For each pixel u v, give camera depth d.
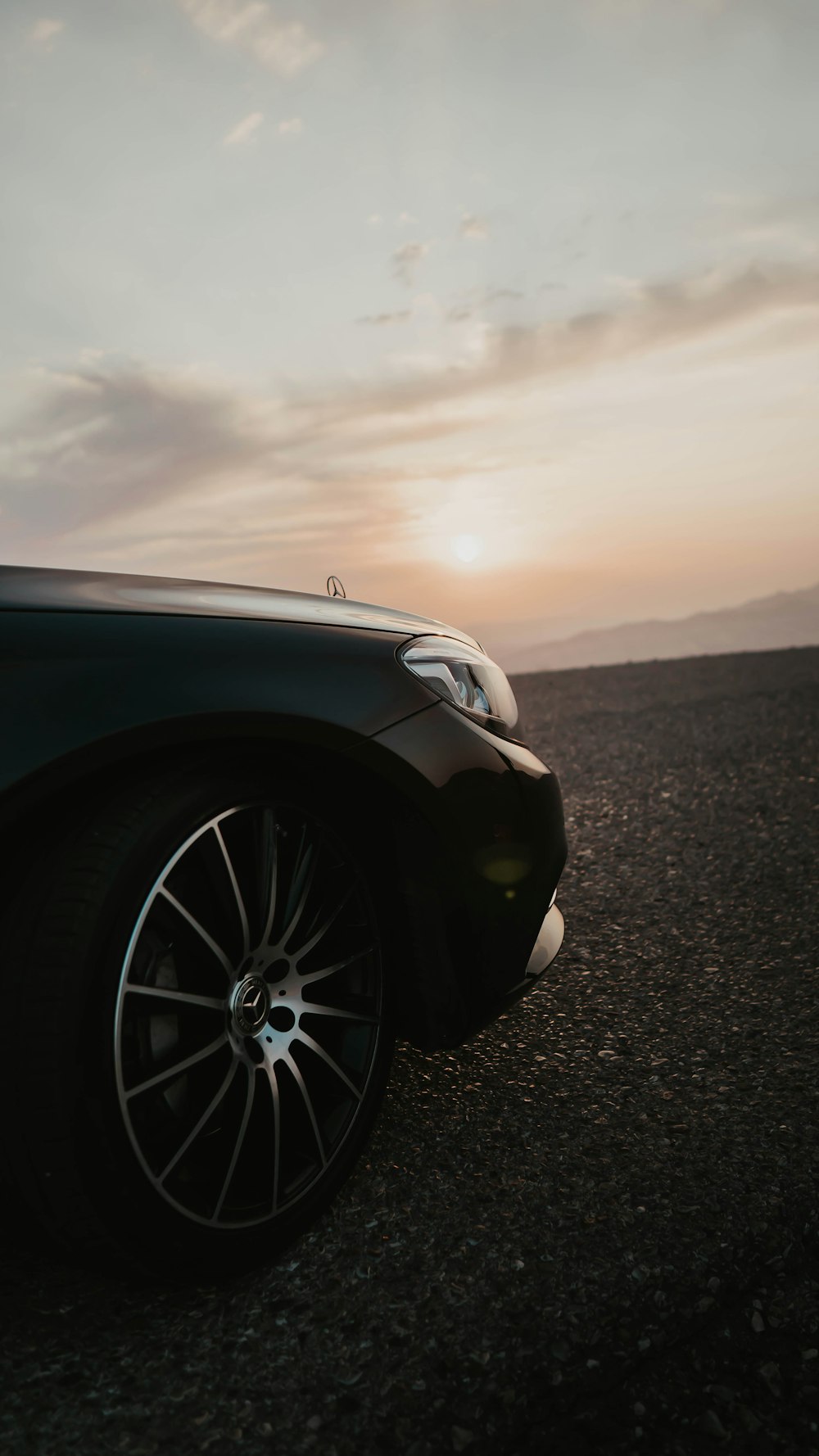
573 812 4.73
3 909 1.29
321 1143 1.55
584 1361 1.28
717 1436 1.18
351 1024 1.68
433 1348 1.30
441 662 1.89
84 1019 1.25
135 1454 1.14
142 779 1.39
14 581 1.57
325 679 1.61
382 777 1.64
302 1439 1.17
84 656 1.37
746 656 14.23
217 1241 1.38
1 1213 1.29
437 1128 1.85
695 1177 1.67
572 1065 2.10
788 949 2.77
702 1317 1.36
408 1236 1.53
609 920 3.09
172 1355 1.29
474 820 1.76
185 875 1.43
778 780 5.21
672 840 4.09
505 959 1.82
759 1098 1.93
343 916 1.68
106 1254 1.30
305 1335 1.33
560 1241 1.50
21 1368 1.27
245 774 1.49
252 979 1.48
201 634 1.52
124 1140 1.27
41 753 1.25
